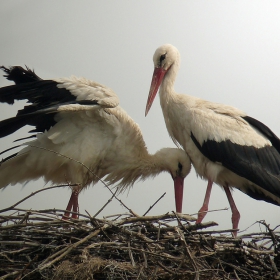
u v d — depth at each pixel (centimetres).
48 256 970
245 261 1018
